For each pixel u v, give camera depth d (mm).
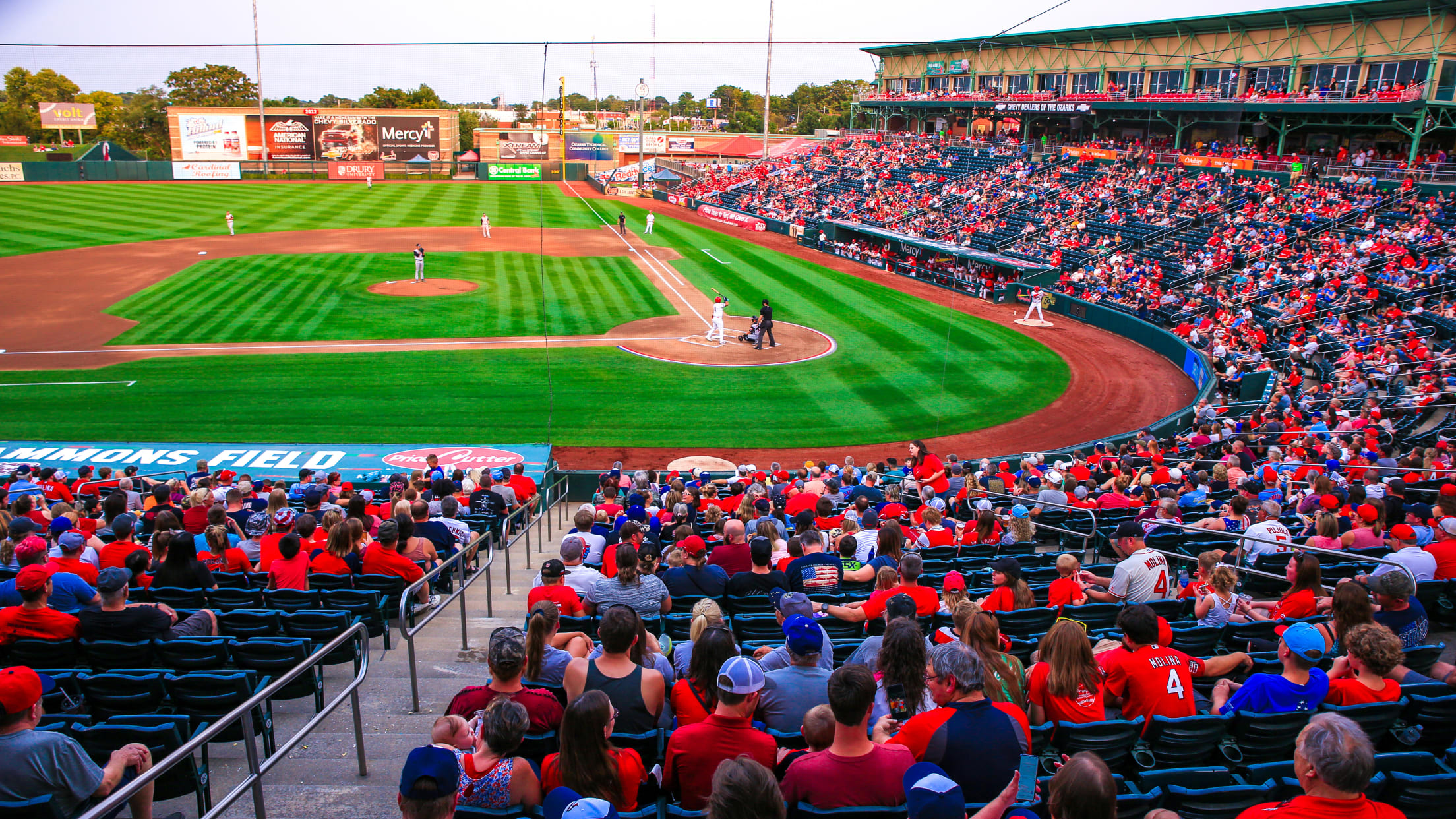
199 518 11961
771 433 23266
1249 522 11906
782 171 74312
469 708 5430
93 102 120000
